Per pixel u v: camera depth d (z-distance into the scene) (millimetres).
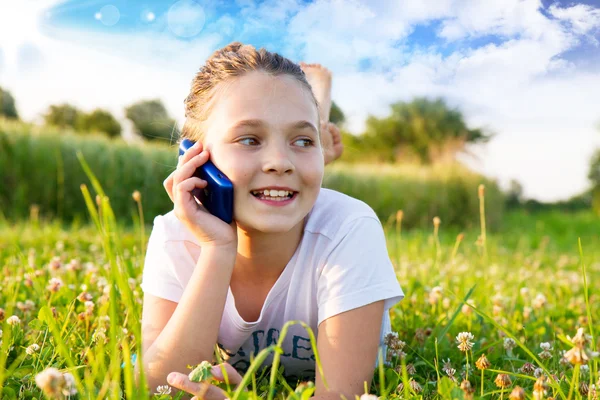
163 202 9664
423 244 6969
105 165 9289
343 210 1702
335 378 1512
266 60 1556
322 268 1634
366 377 1544
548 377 1504
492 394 1549
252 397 1191
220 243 1541
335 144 3000
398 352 1784
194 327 1498
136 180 9453
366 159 25938
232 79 1549
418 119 25156
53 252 3998
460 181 12422
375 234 1674
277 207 1493
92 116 26797
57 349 1632
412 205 11984
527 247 8172
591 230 13055
